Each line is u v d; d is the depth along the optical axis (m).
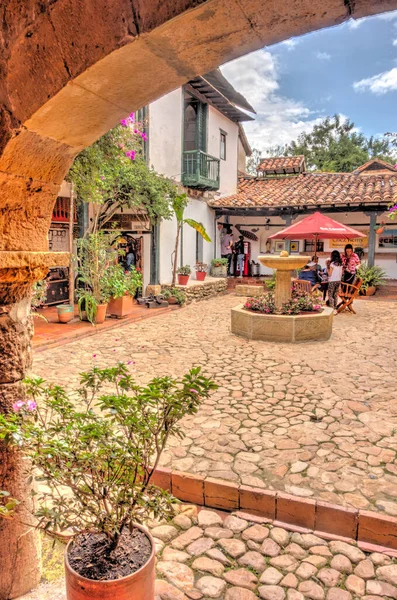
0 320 1.89
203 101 14.09
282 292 8.22
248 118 16.88
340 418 4.35
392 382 5.46
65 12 1.30
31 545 2.17
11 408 1.97
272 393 5.07
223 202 15.87
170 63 1.37
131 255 12.07
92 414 2.06
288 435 3.97
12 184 1.67
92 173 6.87
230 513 3.06
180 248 13.55
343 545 2.67
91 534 2.13
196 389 1.94
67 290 11.28
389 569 2.46
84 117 1.57
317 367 6.12
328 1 1.11
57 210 10.32
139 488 2.04
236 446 3.75
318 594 2.27
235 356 6.71
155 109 11.76
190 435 3.96
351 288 10.75
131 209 11.55
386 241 16.38
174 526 2.85
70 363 6.23
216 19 1.18
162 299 11.60
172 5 1.16
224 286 15.12
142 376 5.69
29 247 1.86
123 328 8.89
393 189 14.53
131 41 1.24
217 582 2.35
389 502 2.94
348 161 31.20
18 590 2.16
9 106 1.50
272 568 2.46
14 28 1.42
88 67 1.32
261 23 1.21
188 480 3.20
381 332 8.52
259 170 20.42
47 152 1.70
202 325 9.27
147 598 1.89
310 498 2.96
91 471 1.95
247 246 18.28
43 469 1.82
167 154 12.50
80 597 1.79
